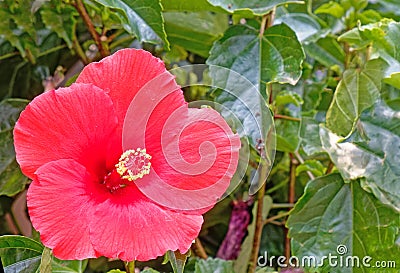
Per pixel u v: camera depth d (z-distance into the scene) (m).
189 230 0.27
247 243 0.45
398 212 0.36
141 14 0.35
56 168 0.26
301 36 0.45
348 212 0.38
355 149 0.38
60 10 0.41
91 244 0.25
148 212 0.27
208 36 0.46
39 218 0.25
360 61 0.41
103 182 0.28
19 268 0.30
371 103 0.39
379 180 0.37
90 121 0.27
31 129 0.25
